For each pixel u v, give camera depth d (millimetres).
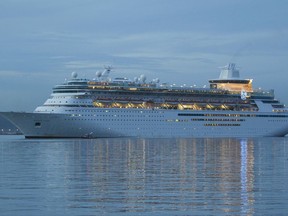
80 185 63219
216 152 126312
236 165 89875
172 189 60000
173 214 46438
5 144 169125
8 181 67125
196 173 76688
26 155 114875
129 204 50750
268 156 112562
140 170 81000
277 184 63906
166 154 118688
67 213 46781
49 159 103250
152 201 52344
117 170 80875
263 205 50156
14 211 47562
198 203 51250
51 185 63219
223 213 46781
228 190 59188
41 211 47562
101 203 51281
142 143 171750
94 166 87688
